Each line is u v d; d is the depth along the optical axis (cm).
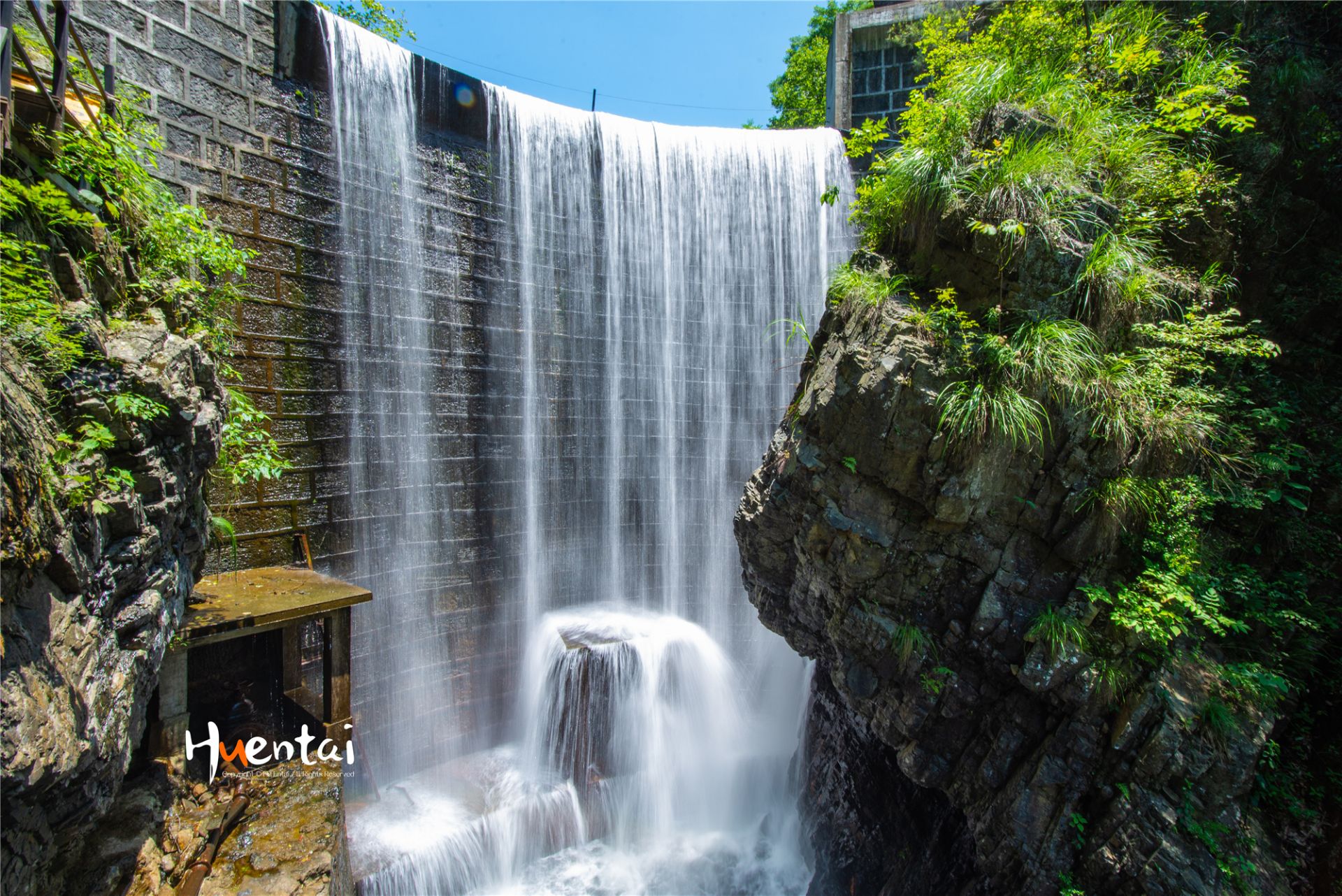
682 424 1266
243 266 735
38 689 317
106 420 433
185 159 783
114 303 523
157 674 497
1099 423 550
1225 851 509
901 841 749
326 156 913
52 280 434
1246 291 689
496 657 1109
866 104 1305
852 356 591
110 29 714
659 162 1235
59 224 475
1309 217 687
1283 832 526
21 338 381
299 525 885
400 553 995
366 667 954
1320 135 700
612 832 1008
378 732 970
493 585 1104
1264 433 629
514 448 1123
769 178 1284
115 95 673
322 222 911
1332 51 719
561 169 1155
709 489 1282
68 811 376
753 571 767
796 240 1294
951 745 624
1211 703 530
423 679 1023
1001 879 587
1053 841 548
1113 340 588
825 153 1287
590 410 1199
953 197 595
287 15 866
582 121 1173
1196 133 695
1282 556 610
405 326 996
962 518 568
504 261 1102
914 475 579
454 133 1050
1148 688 537
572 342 1178
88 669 376
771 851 1006
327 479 914
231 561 817
